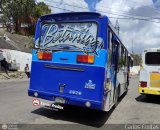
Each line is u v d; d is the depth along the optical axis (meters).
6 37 43.31
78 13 8.25
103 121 8.77
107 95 8.49
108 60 8.29
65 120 8.45
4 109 9.54
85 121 8.53
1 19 35.84
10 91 15.20
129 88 23.14
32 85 8.81
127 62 16.38
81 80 8.04
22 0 33.62
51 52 8.55
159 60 13.29
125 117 9.71
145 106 12.61
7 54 32.69
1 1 28.73
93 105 7.82
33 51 8.89
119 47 11.11
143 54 13.66
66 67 8.27
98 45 7.93
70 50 8.27
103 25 7.93
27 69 27.62
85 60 8.01
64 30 8.45
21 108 9.86
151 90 13.41
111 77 9.19
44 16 8.77
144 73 13.62
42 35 8.80
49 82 8.52
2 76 25.36
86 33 8.12
